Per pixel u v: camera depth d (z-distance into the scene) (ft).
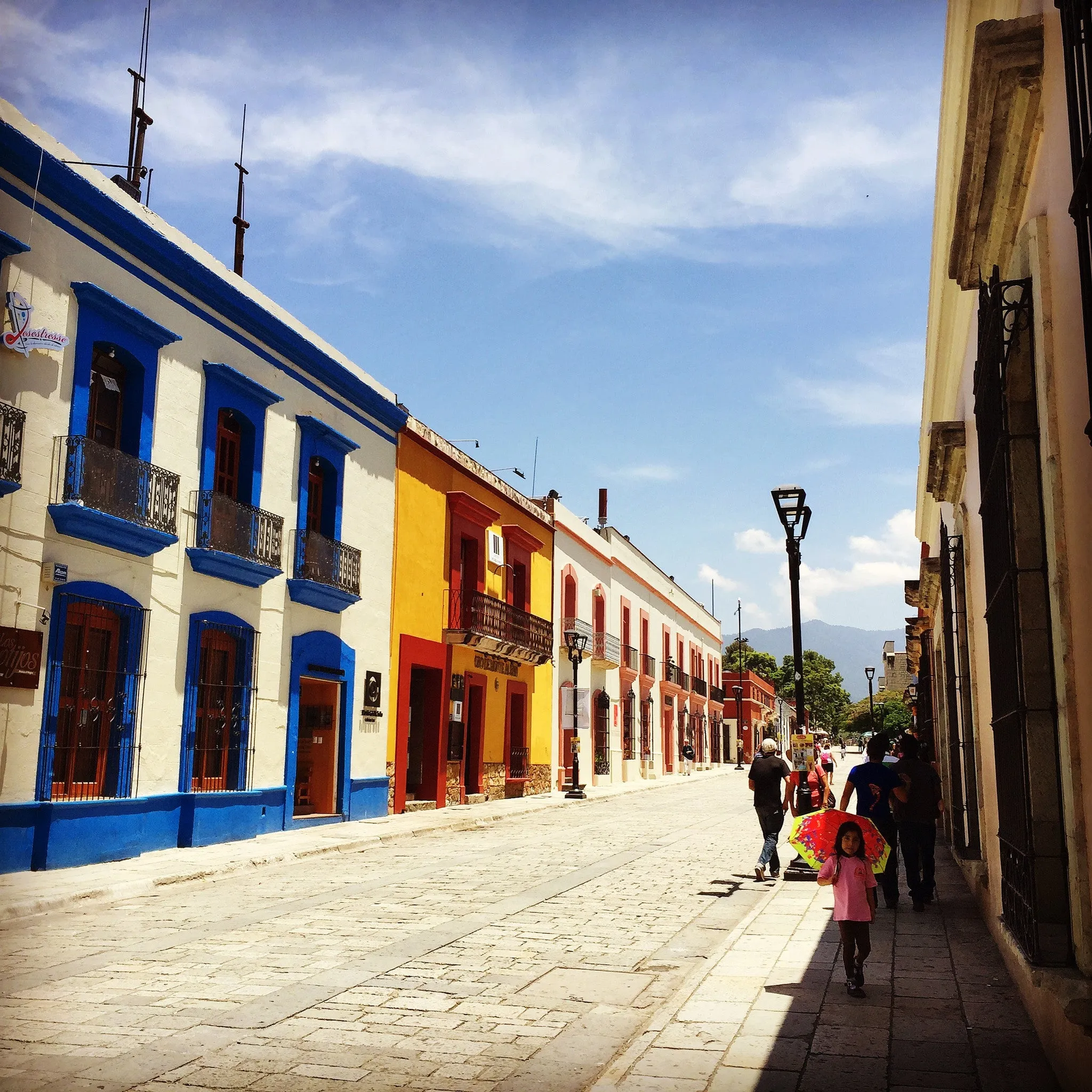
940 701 54.08
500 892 36.58
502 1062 17.93
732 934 28.78
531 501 97.66
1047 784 16.97
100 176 42.63
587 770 112.98
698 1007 21.12
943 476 33.24
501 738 88.48
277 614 54.29
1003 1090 15.94
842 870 22.43
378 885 38.22
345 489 62.44
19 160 37.40
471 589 82.94
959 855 40.63
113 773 42.19
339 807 60.39
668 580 159.12
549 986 23.25
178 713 46.06
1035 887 16.67
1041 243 16.21
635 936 28.99
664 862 45.39
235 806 49.62
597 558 119.34
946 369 34.32
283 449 55.67
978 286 20.81
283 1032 19.38
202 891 36.63
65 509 38.32
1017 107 16.26
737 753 221.66
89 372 41.16
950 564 38.37
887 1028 19.45
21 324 37.14
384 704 66.59
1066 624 15.24
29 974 23.73
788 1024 19.85
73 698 40.42
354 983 23.16
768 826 40.19
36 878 35.76
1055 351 15.75
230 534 49.37
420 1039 19.13
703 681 181.98
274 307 55.83
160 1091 16.14
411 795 73.15
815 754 41.50
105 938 27.96
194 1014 20.48
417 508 72.59
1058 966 15.90
